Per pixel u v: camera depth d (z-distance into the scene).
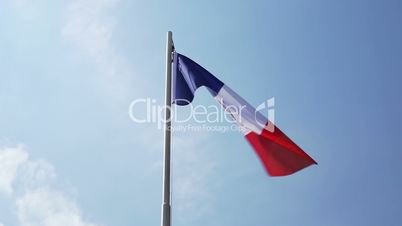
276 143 13.59
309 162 13.26
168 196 11.52
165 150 12.45
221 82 14.34
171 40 15.16
